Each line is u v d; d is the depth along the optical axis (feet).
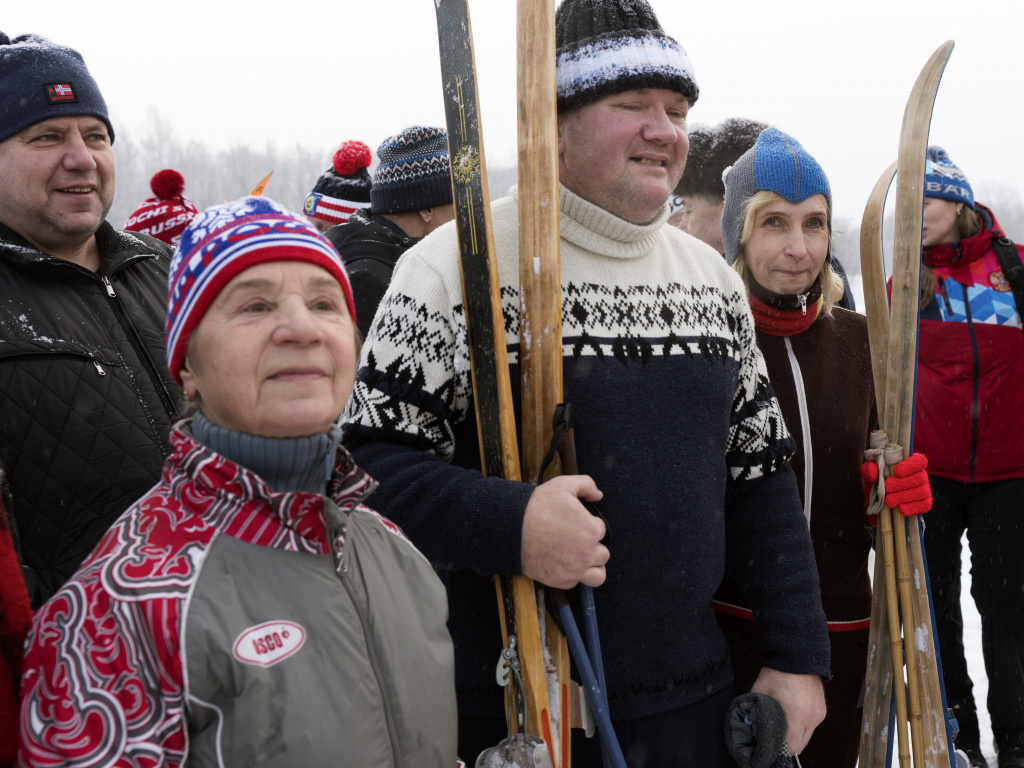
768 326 5.99
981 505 8.70
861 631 5.96
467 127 3.99
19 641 2.91
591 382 4.16
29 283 4.98
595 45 4.24
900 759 5.22
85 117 5.23
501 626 3.99
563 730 3.96
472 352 3.99
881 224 5.74
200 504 2.78
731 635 5.68
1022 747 8.17
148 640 2.53
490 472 4.00
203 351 2.87
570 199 4.35
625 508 4.14
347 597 2.95
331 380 2.97
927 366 8.94
